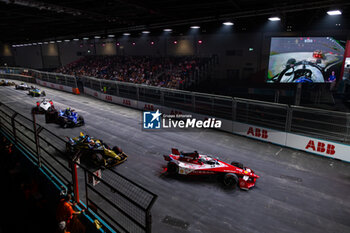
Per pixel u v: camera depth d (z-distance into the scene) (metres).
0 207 7.51
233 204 9.20
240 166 11.13
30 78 42.34
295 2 15.66
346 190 10.29
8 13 19.44
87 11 18.47
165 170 11.77
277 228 7.97
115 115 21.83
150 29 27.91
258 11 17.84
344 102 28.27
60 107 24.34
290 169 12.12
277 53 28.38
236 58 33.53
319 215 8.66
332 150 13.25
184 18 22.39
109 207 8.56
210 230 7.79
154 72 35.97
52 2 15.97
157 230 7.71
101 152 11.87
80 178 10.38
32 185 7.84
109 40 46.84
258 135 16.06
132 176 11.10
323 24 27.22
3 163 9.61
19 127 16.97
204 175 11.20
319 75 27.06
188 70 33.56
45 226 6.73
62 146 13.81
